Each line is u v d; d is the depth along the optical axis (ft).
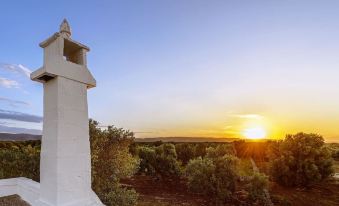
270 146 108.78
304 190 90.58
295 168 96.02
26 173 35.35
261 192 71.46
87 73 15.19
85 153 14.52
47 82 14.48
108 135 43.04
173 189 86.38
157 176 101.81
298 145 96.32
